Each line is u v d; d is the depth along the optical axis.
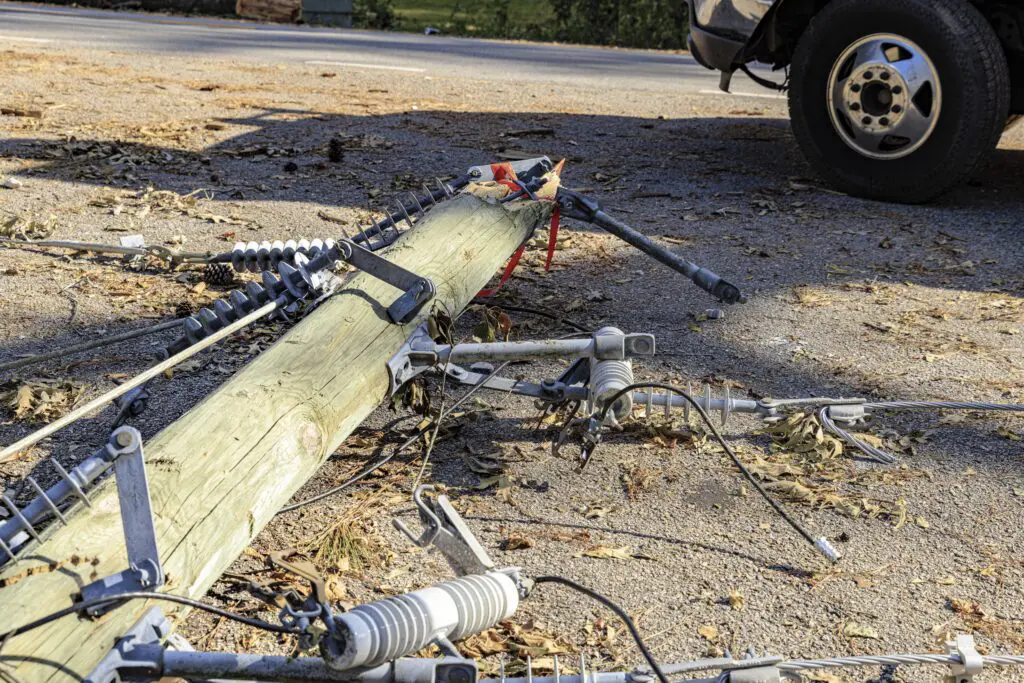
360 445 3.47
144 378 2.38
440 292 3.40
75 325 4.34
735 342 4.44
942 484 3.30
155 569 1.81
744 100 11.00
